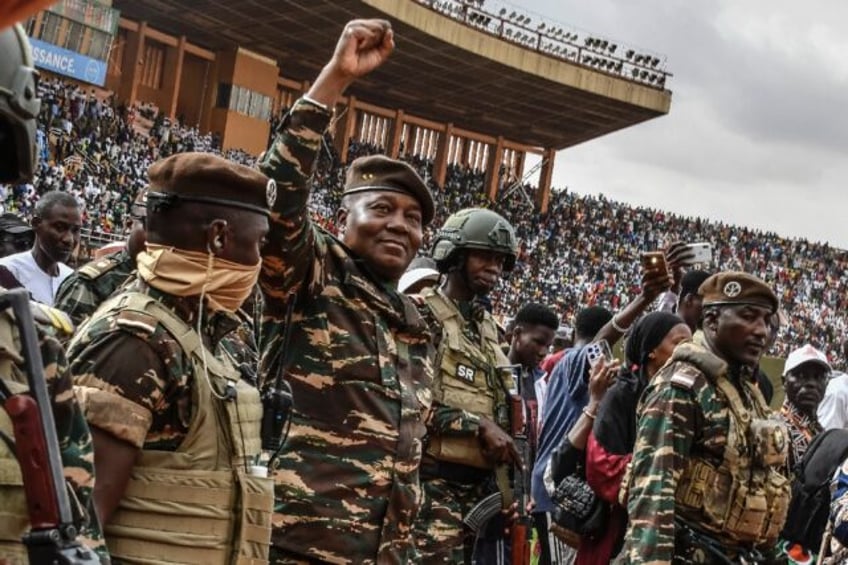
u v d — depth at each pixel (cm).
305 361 451
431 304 646
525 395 840
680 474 564
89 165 3812
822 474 714
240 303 382
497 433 617
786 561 623
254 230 375
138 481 348
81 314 577
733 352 595
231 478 360
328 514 437
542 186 6569
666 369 585
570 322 5278
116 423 338
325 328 454
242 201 373
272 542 434
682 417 566
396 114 6091
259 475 367
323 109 421
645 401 584
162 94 4944
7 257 806
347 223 479
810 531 714
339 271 462
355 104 5881
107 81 4697
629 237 6400
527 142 6600
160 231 371
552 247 6119
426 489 608
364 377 454
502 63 5444
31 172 290
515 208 6400
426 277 680
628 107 6081
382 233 471
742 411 578
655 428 566
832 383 988
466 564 646
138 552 346
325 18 4788
